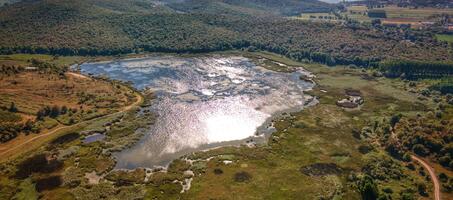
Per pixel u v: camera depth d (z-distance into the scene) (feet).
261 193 359.05
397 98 615.16
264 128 502.38
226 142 463.42
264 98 604.49
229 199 348.79
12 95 559.38
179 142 459.32
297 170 401.29
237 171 396.57
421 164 409.90
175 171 394.52
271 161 419.13
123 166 404.57
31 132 466.70
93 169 394.11
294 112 554.46
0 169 385.09
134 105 561.43
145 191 358.84
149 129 488.85
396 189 363.97
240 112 547.90
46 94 575.38
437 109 546.67
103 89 615.98
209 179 381.19
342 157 430.61
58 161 406.00
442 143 423.64
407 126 471.21
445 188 367.04
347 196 356.79
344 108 574.15
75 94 587.27
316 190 364.79
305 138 474.08
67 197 345.51
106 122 499.92
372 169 402.11
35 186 360.89
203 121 515.91
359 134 490.08
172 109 552.00
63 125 490.08
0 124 465.47
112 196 349.82
